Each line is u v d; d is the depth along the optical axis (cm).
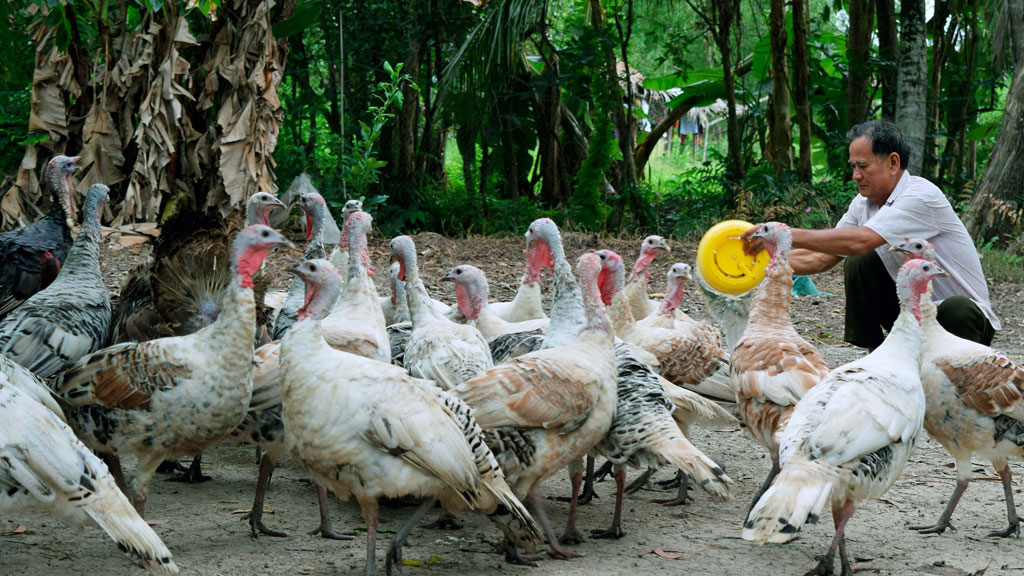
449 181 1858
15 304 654
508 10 1441
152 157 1223
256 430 470
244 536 467
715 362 595
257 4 1232
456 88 1530
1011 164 1566
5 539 445
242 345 440
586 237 1541
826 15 2011
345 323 554
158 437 438
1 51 947
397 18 1659
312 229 671
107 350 446
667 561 445
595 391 452
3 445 351
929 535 492
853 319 638
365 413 389
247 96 1240
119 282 1024
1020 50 1582
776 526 364
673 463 441
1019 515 525
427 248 1418
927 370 484
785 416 476
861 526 508
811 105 1991
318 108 1614
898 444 411
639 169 2144
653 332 598
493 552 457
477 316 658
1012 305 1263
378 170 1661
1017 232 1552
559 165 1966
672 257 1461
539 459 447
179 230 562
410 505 539
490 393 438
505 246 1483
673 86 2217
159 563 362
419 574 421
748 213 1683
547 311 1115
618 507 484
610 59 1870
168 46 1220
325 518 471
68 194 739
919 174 1659
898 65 1705
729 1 1831
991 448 480
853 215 640
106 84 1238
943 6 1909
